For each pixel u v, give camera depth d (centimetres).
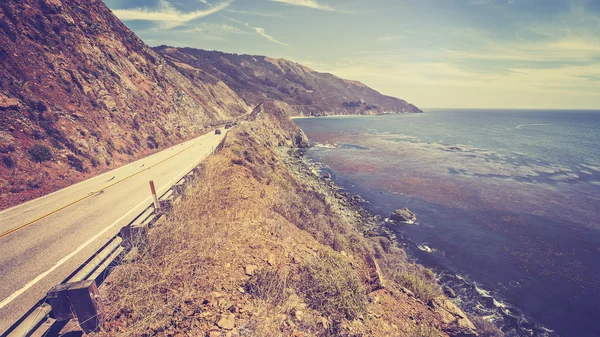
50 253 795
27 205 1234
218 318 490
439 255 1895
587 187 3291
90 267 614
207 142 3175
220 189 1208
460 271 1725
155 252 645
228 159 1791
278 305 562
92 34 2806
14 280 659
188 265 611
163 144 2886
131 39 3616
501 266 1777
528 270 1739
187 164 2023
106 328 450
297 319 542
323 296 631
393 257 1560
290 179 2439
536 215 2508
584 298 1507
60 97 2023
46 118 1798
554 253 1917
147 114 2964
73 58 2364
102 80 2548
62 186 1543
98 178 1700
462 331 739
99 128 2183
